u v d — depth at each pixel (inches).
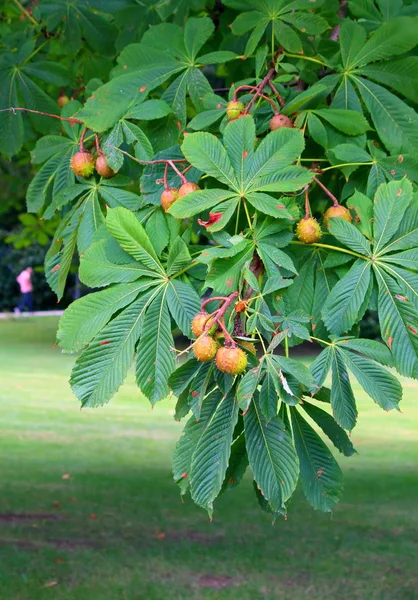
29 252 1048.8
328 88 107.8
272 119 100.6
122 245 87.6
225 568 229.8
